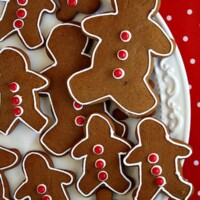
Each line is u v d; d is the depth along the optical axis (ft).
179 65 1.48
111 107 1.53
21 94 1.54
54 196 1.54
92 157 1.50
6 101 1.56
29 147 1.58
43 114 1.55
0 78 1.56
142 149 1.46
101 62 1.48
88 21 1.49
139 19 1.47
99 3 1.53
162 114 1.49
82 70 1.49
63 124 1.54
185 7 1.73
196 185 1.71
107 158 1.50
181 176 1.45
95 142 1.50
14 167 1.59
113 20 1.48
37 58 1.59
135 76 1.47
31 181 1.55
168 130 1.47
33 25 1.57
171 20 1.74
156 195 1.45
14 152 1.57
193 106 1.71
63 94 1.54
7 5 1.58
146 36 1.46
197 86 1.71
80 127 1.53
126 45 1.47
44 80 1.53
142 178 1.46
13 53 1.55
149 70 1.46
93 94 1.48
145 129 1.46
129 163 1.46
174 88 1.48
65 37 1.54
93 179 1.51
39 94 1.56
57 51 1.54
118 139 1.49
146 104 1.46
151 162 1.45
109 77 1.48
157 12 1.48
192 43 1.73
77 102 1.49
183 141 1.47
